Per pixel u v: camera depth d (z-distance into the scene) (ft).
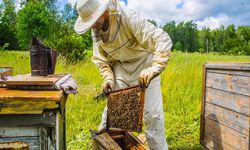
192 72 26.37
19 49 166.40
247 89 8.77
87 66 34.78
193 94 21.30
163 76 25.25
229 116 9.83
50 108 6.56
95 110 17.76
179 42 301.02
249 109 8.67
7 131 6.74
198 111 18.16
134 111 8.38
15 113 6.49
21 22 148.05
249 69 8.58
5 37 166.09
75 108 18.15
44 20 148.87
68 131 14.62
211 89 11.14
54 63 10.07
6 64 34.71
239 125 9.22
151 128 10.41
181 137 14.92
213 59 50.03
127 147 9.84
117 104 8.94
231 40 195.21
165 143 10.69
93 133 9.09
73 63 39.55
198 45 310.86
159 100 10.34
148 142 10.63
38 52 8.76
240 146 9.16
